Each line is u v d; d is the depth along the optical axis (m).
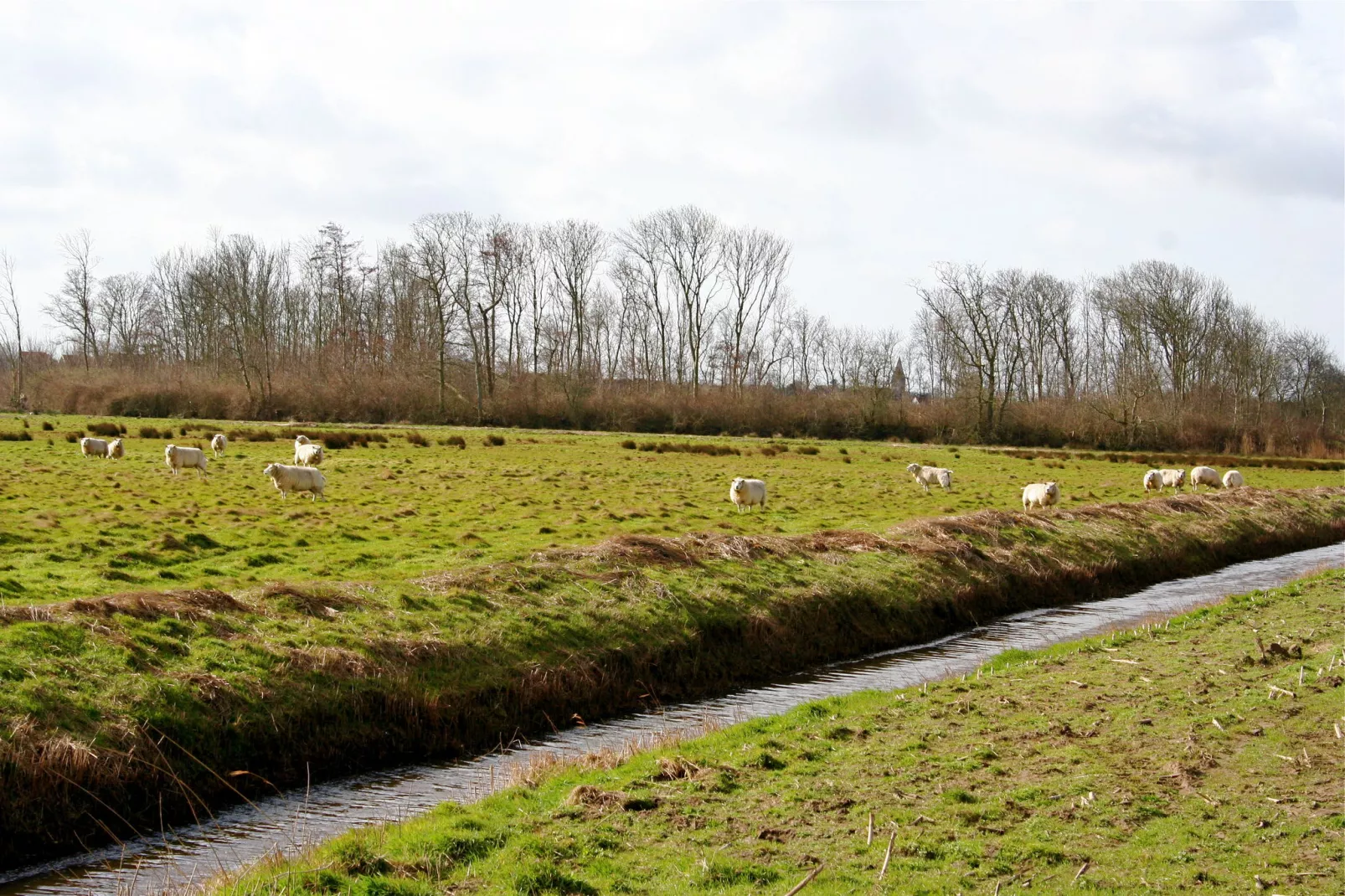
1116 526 28.86
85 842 9.72
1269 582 25.88
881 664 17.58
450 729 13.01
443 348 80.75
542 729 13.69
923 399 101.62
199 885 8.59
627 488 35.22
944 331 88.62
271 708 12.05
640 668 15.50
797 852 8.14
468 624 15.07
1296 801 8.96
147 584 16.53
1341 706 11.59
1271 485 49.19
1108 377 100.19
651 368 101.44
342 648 13.45
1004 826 8.64
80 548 18.83
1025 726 11.74
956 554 23.17
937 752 10.86
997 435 76.56
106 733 10.68
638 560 18.91
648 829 8.73
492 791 10.98
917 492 38.06
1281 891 7.24
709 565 19.45
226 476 34.44
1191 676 13.63
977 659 17.83
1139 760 10.30
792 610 18.33
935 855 8.04
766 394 81.44
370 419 76.44
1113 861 7.86
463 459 45.56
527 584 16.94
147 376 87.31
